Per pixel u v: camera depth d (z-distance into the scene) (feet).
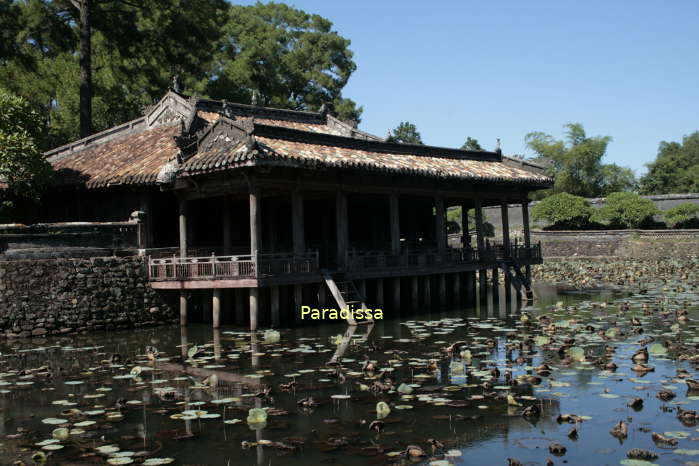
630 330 47.24
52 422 26.18
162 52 90.74
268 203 69.62
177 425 25.73
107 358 40.42
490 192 72.79
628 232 138.31
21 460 22.09
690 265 114.42
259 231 50.03
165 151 63.46
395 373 34.12
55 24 84.43
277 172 51.65
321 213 74.38
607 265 118.83
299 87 142.31
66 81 92.07
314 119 90.74
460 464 21.12
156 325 55.16
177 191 56.49
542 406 27.45
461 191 69.10
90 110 82.43
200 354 40.91
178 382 33.06
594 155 199.82
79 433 24.77
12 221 65.92
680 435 23.29
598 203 159.33
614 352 38.70
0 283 48.75
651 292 77.97
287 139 54.95
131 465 21.43
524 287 71.82
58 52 89.56
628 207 145.07
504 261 73.26
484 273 72.90
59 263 51.24
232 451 22.67
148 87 93.81
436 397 29.01
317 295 61.11
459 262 68.59
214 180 53.21
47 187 65.10
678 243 130.21
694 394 28.89
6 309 48.75
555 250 141.18
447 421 25.64
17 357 41.37
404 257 61.93
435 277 74.43
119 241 56.59
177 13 87.71
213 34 93.61
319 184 55.21
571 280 101.35
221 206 67.87
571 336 44.83
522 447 22.61
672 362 35.70
